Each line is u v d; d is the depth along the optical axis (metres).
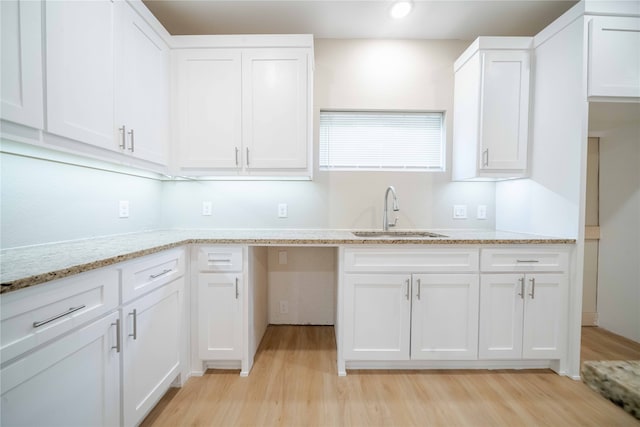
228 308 1.75
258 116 1.99
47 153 1.28
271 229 2.38
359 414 1.44
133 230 2.01
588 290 2.50
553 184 1.87
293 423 1.38
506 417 1.43
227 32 2.30
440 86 2.39
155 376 1.39
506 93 2.00
